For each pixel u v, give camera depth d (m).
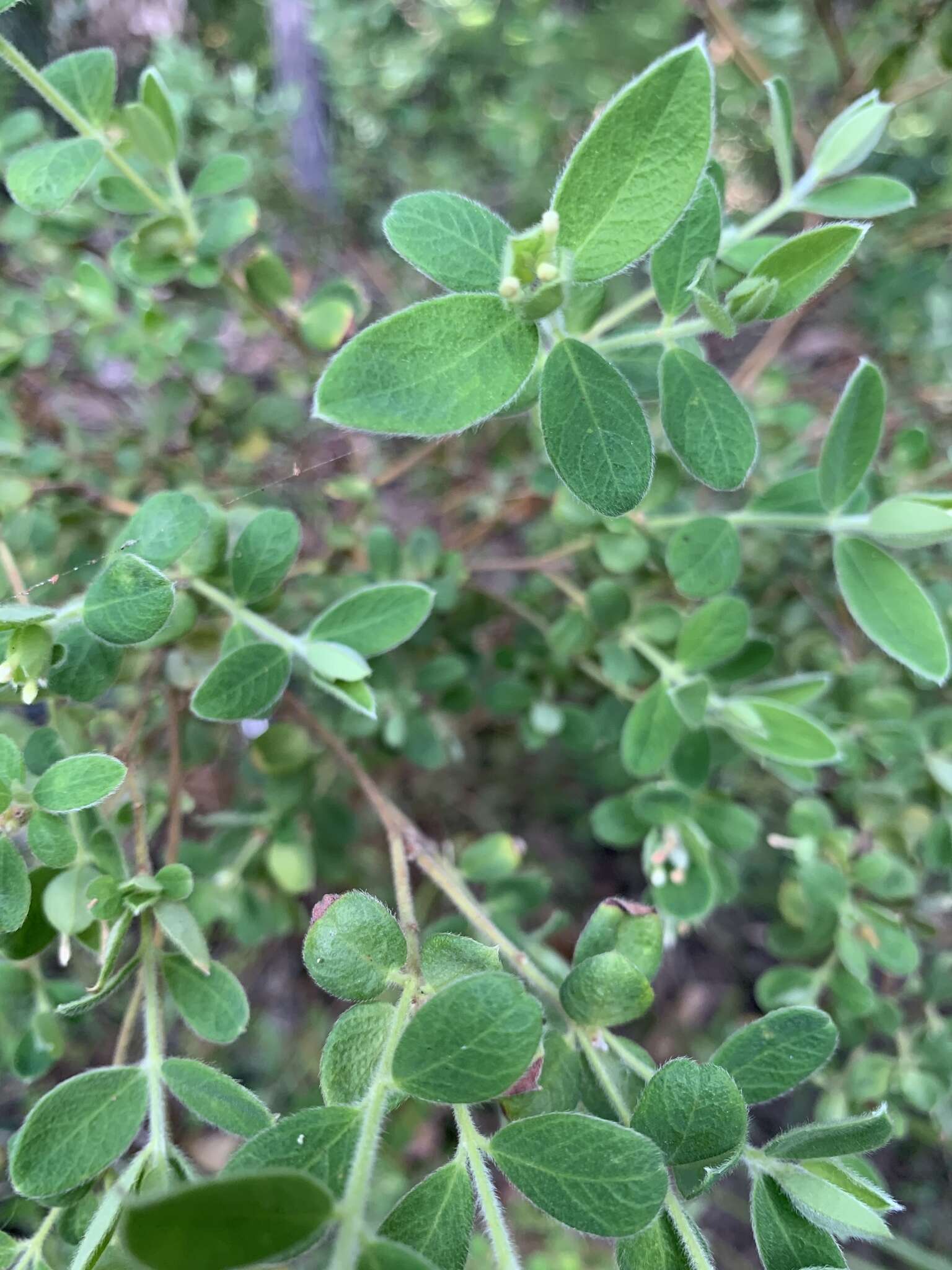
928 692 0.27
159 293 0.27
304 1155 0.09
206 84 0.36
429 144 0.46
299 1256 0.08
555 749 0.33
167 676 0.20
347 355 0.10
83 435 0.29
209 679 0.14
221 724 0.23
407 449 0.32
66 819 0.14
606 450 0.10
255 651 0.15
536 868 0.32
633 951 0.13
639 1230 0.10
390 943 0.11
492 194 0.45
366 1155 0.09
